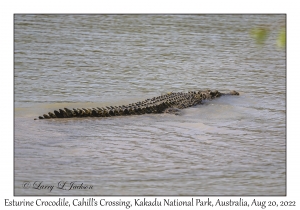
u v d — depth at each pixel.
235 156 27.50
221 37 56.38
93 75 43.75
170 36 56.31
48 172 24.73
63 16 62.72
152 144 29.06
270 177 24.86
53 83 41.34
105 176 24.53
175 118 34.75
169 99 37.56
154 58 48.97
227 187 23.61
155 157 27.08
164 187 23.44
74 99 38.03
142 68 46.19
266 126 32.94
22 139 29.02
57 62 46.34
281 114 35.59
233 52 51.44
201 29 59.31
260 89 41.78
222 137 30.66
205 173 25.17
